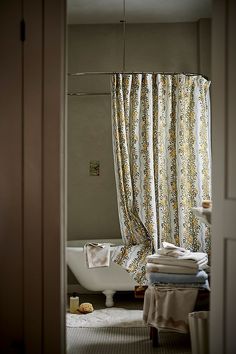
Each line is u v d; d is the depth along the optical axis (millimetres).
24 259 2553
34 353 2549
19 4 2541
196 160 4328
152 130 4336
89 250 4348
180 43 5000
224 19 2406
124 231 4336
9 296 2564
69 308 4340
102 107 5059
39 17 2533
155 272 3355
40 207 2543
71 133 5059
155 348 3303
